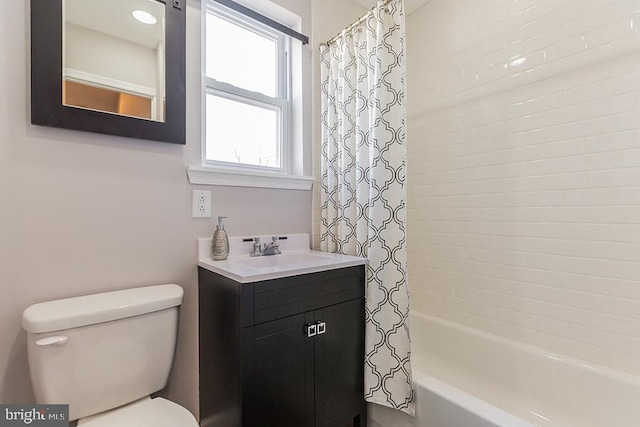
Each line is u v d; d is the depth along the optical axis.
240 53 1.69
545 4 1.52
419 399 1.26
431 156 2.04
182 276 1.36
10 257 1.01
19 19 1.02
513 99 1.64
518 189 1.63
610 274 1.34
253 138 1.72
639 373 1.27
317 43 1.85
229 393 1.12
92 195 1.15
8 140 1.00
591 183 1.39
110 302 1.05
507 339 1.65
